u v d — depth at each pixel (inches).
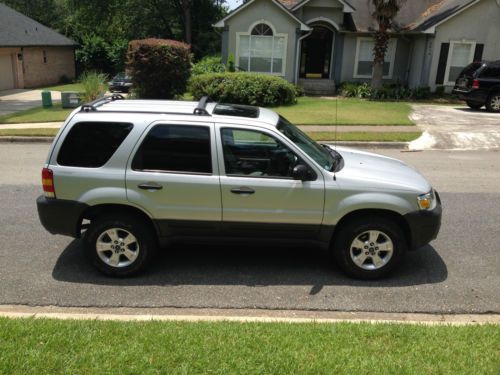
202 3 1747.0
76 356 136.6
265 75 828.0
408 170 228.4
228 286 204.8
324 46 1079.6
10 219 286.0
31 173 404.8
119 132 203.3
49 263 226.2
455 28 955.3
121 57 1745.8
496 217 298.4
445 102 908.6
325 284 207.8
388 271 210.2
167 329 154.4
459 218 295.6
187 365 133.3
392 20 1019.9
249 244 211.2
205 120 203.9
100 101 229.5
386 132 589.0
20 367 130.8
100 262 209.6
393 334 154.3
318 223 205.0
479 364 136.7
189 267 223.1
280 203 203.0
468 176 406.6
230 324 160.9
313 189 201.5
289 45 991.0
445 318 180.9
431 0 1129.4
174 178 201.6
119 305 188.1
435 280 212.8
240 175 203.2
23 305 187.3
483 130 603.5
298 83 1040.8
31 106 927.7
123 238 208.4
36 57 1473.9
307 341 148.2
